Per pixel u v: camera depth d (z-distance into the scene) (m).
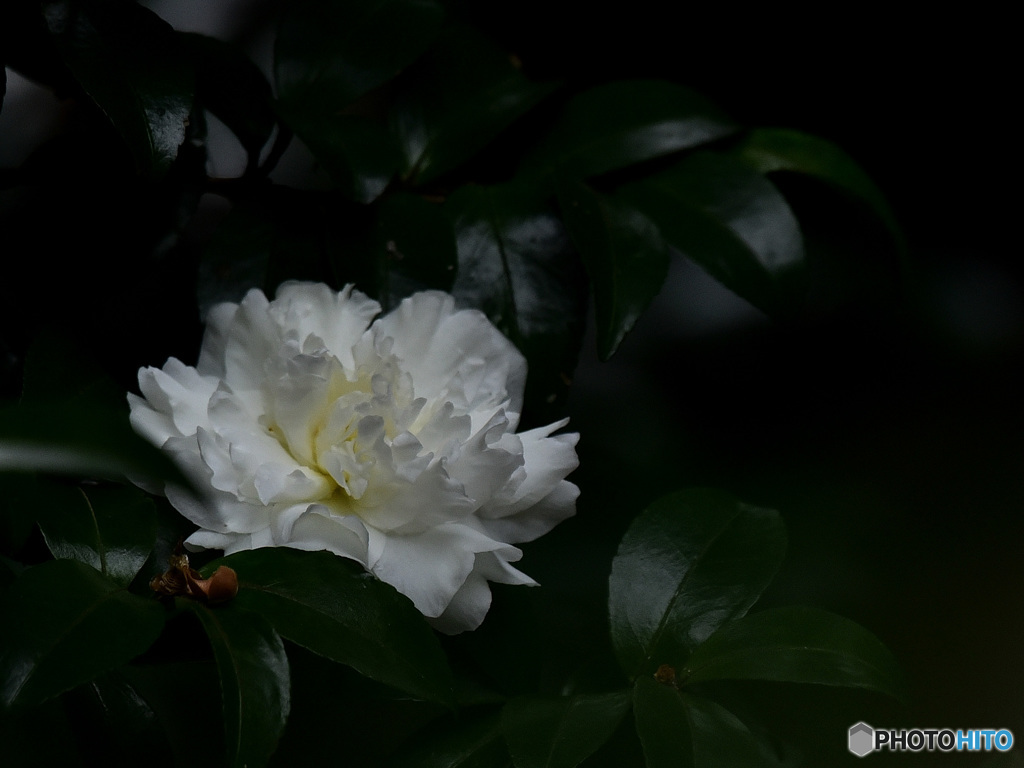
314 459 0.46
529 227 0.54
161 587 0.44
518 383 0.49
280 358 0.46
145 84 0.48
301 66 0.54
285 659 0.43
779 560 0.48
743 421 0.69
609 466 0.63
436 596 0.45
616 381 0.69
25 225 0.51
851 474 0.67
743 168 0.56
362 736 0.53
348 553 0.45
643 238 0.53
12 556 0.46
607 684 0.47
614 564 0.48
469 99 0.57
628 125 0.57
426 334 0.48
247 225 0.52
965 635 0.60
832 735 0.55
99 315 0.50
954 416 0.70
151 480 0.45
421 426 0.47
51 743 0.44
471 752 0.45
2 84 0.50
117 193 0.52
